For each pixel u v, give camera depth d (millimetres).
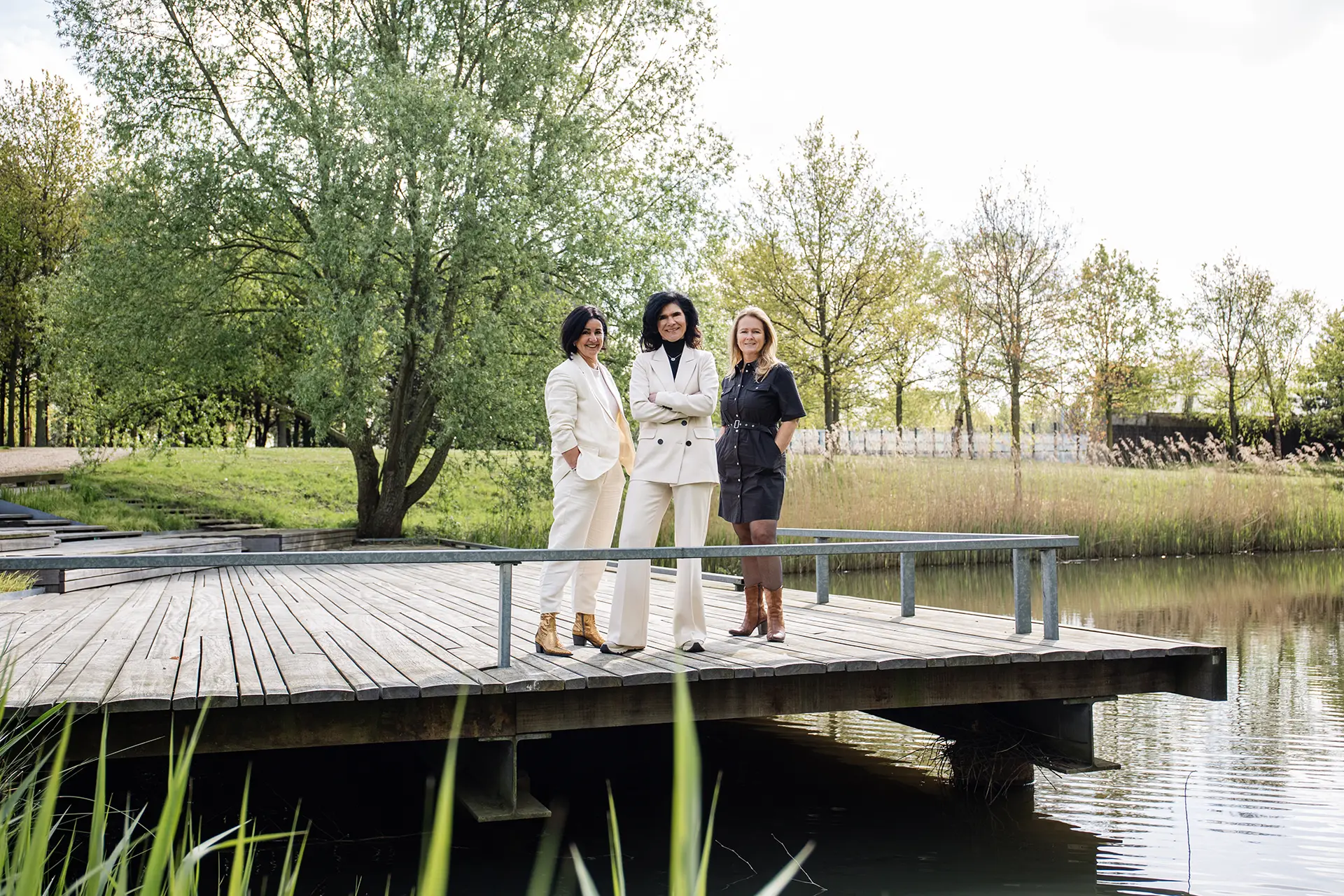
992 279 26531
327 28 18250
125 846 966
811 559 16734
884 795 5469
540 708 4543
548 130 18344
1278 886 4008
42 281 20828
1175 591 13766
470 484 24406
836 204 26969
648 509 5164
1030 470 19359
